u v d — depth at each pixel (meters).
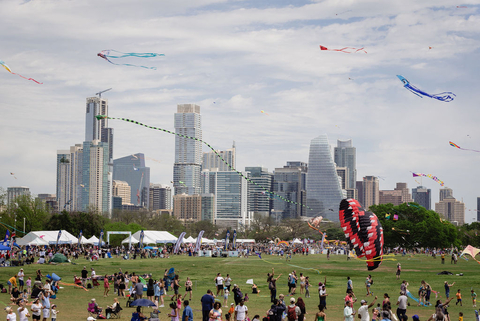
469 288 55.97
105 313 37.34
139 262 92.69
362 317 30.97
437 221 138.75
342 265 87.06
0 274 66.94
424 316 38.53
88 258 99.75
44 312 32.69
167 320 35.53
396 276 66.75
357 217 48.91
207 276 68.31
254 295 49.44
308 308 42.03
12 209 135.00
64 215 136.12
